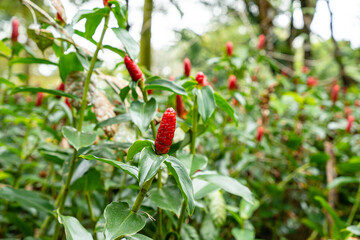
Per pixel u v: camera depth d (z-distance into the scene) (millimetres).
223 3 5676
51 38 1281
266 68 4914
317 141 3045
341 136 3045
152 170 779
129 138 1378
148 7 2629
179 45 6164
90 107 1498
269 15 5152
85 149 1251
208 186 1301
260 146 2471
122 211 850
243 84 3203
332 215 1579
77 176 1244
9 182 2203
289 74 4367
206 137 2531
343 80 4770
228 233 2164
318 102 3100
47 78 6551
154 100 1135
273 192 2400
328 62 6207
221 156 2234
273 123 3229
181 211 1224
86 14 1119
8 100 3074
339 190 2699
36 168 2592
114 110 1561
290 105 3105
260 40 3107
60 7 1253
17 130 3047
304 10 4566
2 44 1495
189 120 1593
